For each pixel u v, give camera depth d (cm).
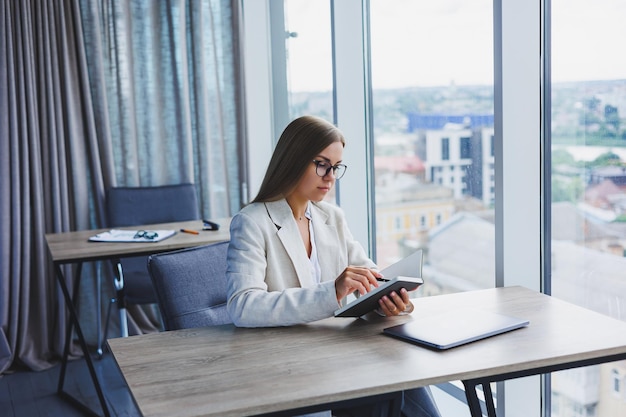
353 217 380
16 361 406
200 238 345
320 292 200
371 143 375
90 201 430
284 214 221
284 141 218
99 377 385
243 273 208
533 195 262
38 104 412
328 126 215
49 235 366
